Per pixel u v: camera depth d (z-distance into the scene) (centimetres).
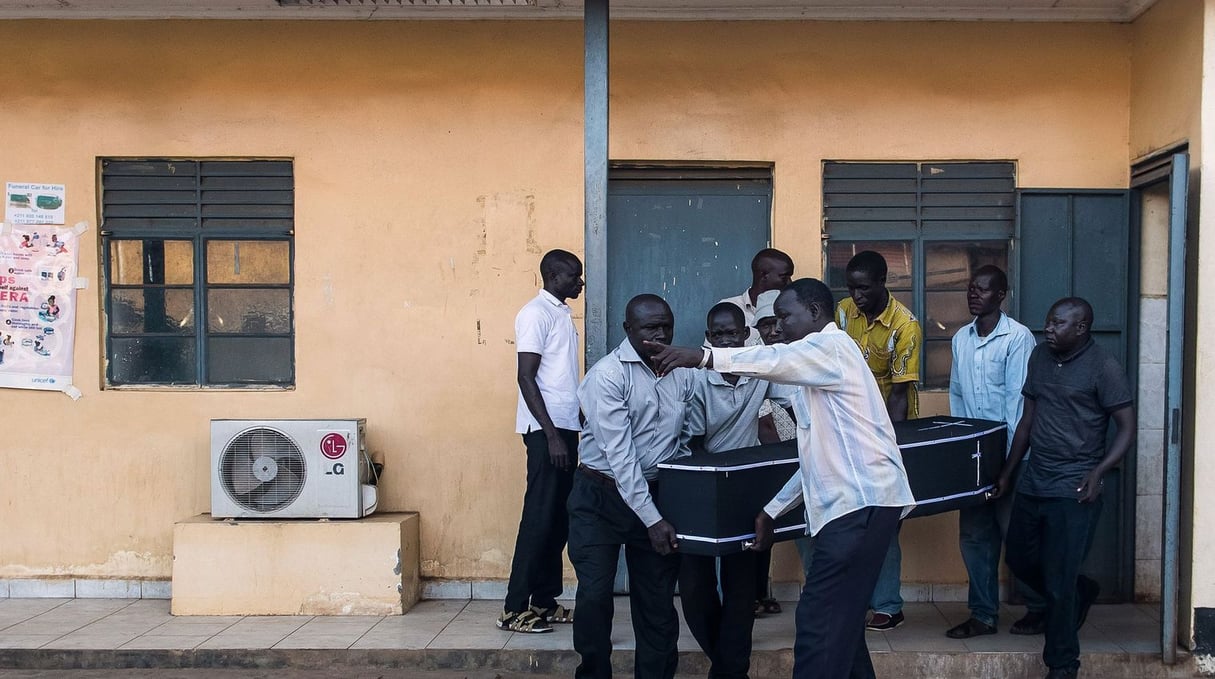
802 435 363
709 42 539
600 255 447
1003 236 543
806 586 362
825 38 538
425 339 548
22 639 480
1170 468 439
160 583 552
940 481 414
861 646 387
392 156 547
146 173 556
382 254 548
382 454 550
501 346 546
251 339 559
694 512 367
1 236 552
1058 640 423
